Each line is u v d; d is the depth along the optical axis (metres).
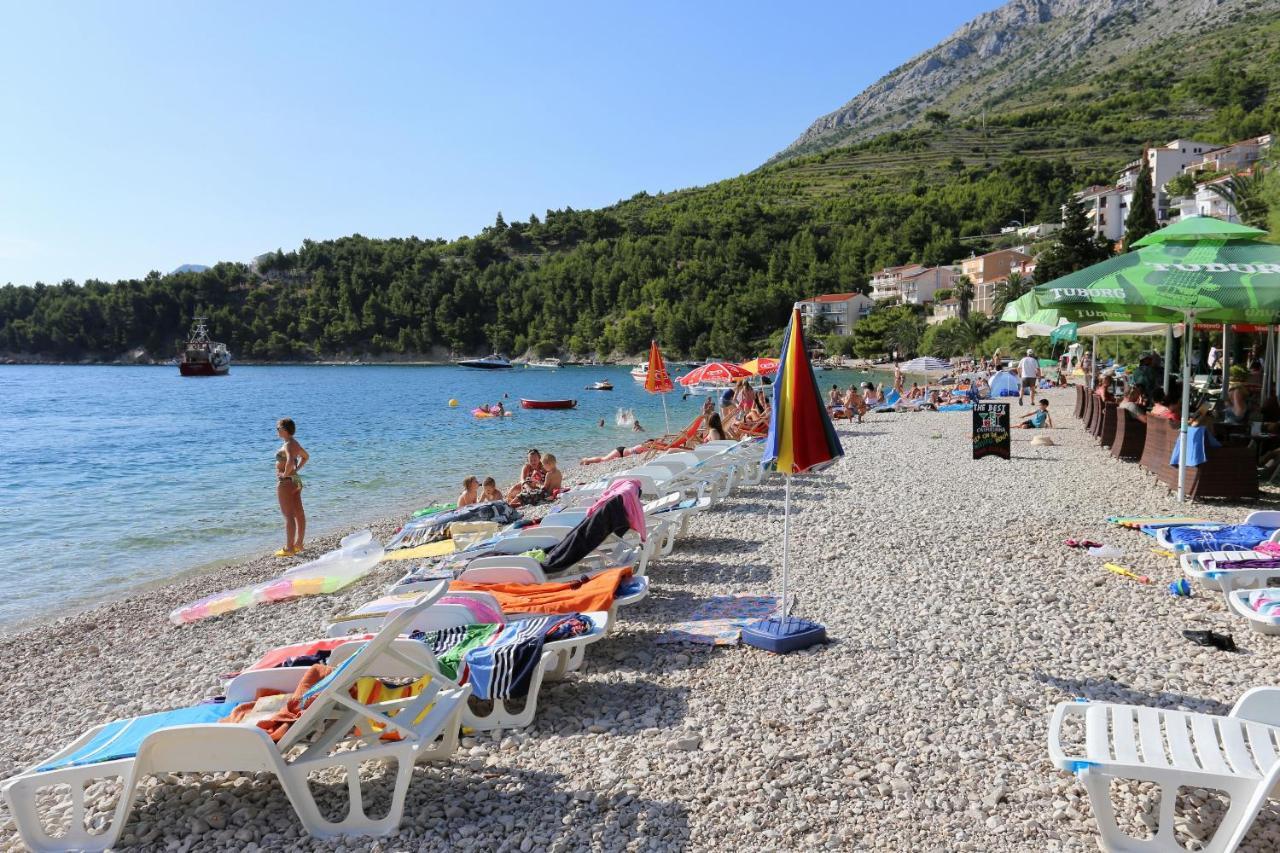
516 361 169.75
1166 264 8.96
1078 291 8.84
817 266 146.12
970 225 145.75
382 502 17.25
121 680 7.05
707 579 8.32
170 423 42.62
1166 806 3.41
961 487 12.95
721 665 5.91
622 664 6.06
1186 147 96.50
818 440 6.13
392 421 39.59
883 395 33.69
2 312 188.00
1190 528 8.42
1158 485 12.14
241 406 56.09
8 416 49.62
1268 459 12.06
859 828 3.79
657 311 154.38
